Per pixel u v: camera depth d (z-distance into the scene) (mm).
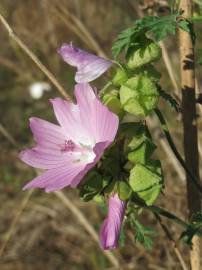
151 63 376
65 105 401
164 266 699
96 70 365
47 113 1066
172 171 737
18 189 921
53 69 954
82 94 381
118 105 369
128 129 371
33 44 970
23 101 1101
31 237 863
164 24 376
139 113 365
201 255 452
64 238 854
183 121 441
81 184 371
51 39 956
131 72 371
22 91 1107
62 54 370
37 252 851
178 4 404
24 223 877
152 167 370
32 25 981
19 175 935
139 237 428
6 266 843
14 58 1047
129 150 370
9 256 849
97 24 1016
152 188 368
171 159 663
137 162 369
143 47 367
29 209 884
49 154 404
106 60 369
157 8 535
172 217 407
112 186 368
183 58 436
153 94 365
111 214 365
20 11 984
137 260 725
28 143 1028
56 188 372
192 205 444
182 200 699
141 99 364
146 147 369
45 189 373
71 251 842
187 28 380
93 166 363
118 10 1033
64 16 811
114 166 369
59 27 961
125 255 740
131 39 370
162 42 578
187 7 421
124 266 719
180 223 408
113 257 720
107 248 358
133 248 736
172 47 903
